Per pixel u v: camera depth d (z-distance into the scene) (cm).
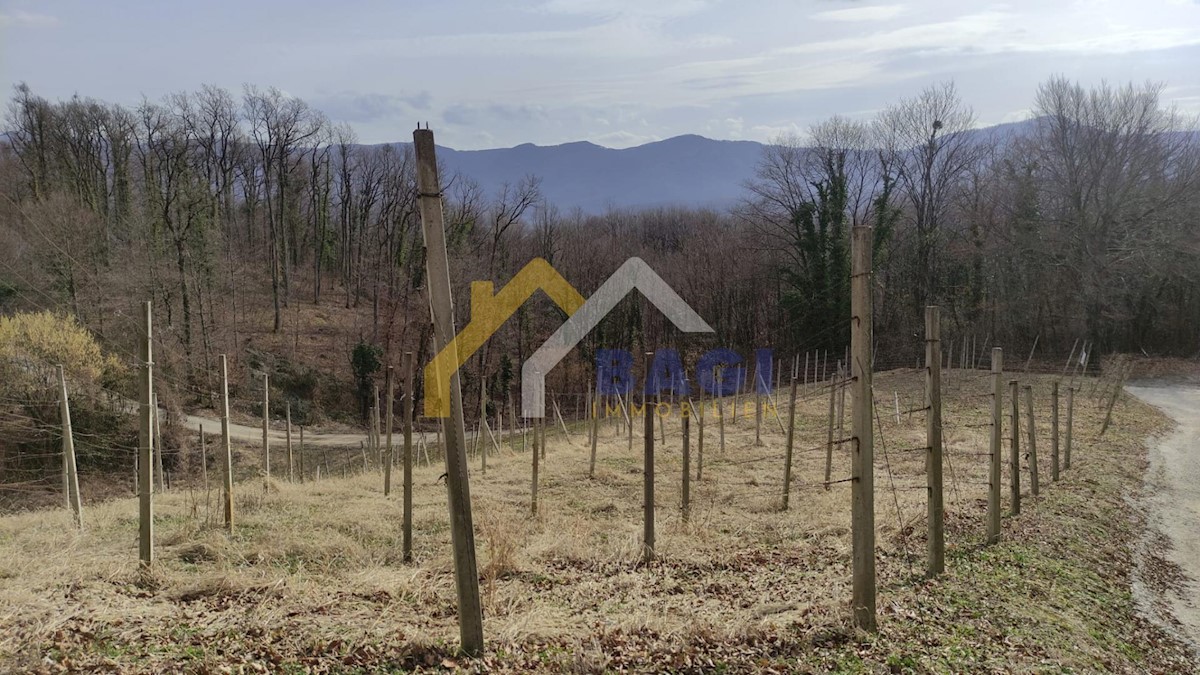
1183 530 1319
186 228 3438
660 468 1784
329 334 4556
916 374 3500
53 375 2144
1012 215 4088
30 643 566
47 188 3934
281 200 5062
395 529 1109
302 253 5744
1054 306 4009
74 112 4259
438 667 574
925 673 613
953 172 4334
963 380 3300
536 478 1279
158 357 2770
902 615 737
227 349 3834
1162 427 2430
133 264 3050
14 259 2669
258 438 3186
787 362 4091
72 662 541
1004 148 4341
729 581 877
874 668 614
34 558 835
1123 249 3800
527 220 5066
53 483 2053
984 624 739
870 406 693
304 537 1014
